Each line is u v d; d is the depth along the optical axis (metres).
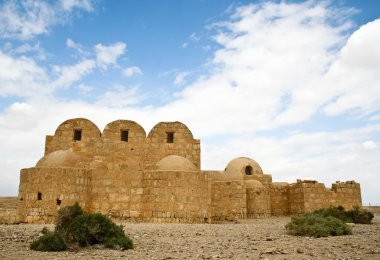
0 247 11.08
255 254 9.70
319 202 30.28
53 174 21.16
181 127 28.70
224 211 28.67
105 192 21.92
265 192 31.33
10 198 35.00
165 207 21.41
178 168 23.25
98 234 11.64
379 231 16.30
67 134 27.86
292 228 14.80
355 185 31.73
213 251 10.35
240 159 38.12
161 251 10.46
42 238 10.96
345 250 10.27
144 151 27.95
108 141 27.58
